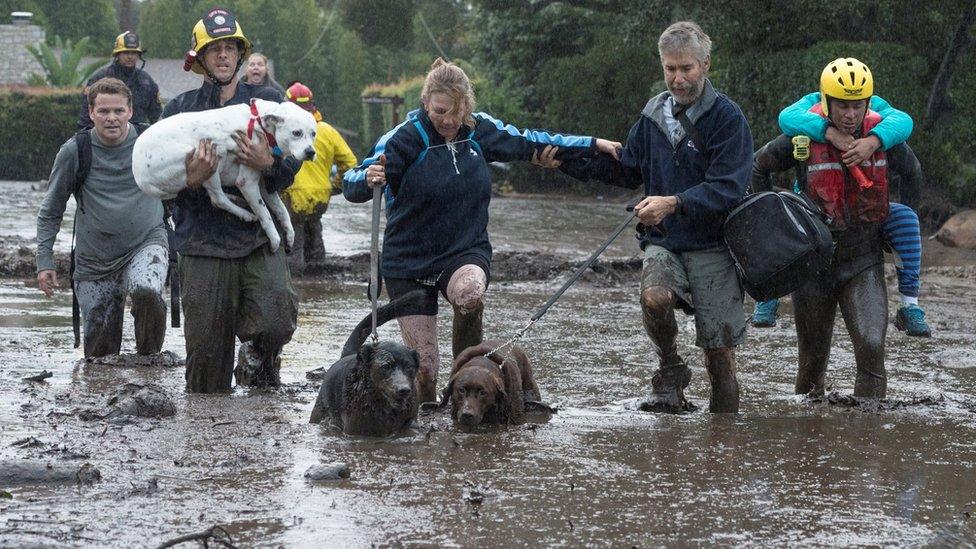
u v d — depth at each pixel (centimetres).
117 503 638
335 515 624
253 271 1020
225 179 988
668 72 911
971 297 1934
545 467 745
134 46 2019
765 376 1169
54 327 1389
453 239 922
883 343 1018
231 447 781
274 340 1031
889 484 718
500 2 5491
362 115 10594
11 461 684
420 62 11625
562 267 2089
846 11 3531
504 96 5500
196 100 1056
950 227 2797
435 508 642
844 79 969
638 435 850
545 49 5472
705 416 939
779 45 3722
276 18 13112
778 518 638
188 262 1010
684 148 917
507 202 4441
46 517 607
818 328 1048
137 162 969
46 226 1163
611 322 1533
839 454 797
